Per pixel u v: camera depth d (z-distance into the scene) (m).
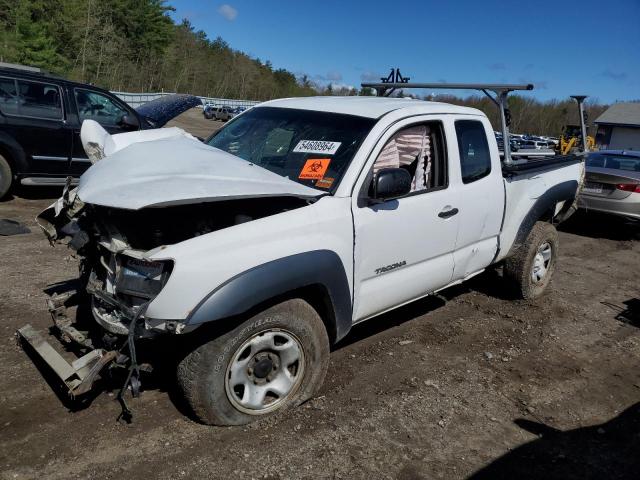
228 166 3.35
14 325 4.18
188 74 72.06
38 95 8.09
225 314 2.82
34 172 8.19
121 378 3.55
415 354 4.43
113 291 3.08
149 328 2.78
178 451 2.97
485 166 4.74
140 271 2.93
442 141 4.28
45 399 3.32
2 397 3.30
